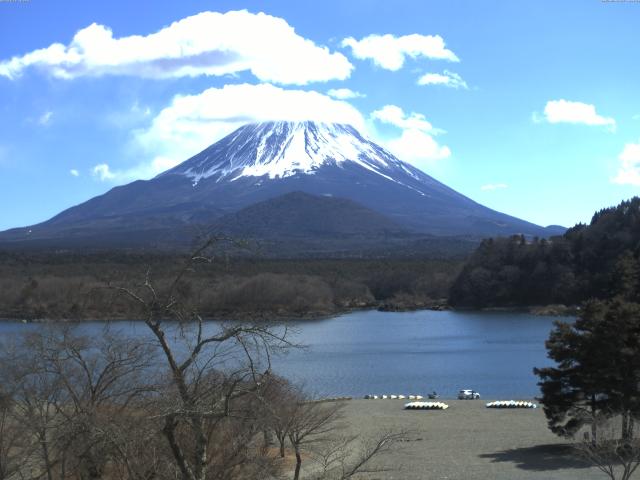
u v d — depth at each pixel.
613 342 41.84
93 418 20.48
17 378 27.16
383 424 55.59
